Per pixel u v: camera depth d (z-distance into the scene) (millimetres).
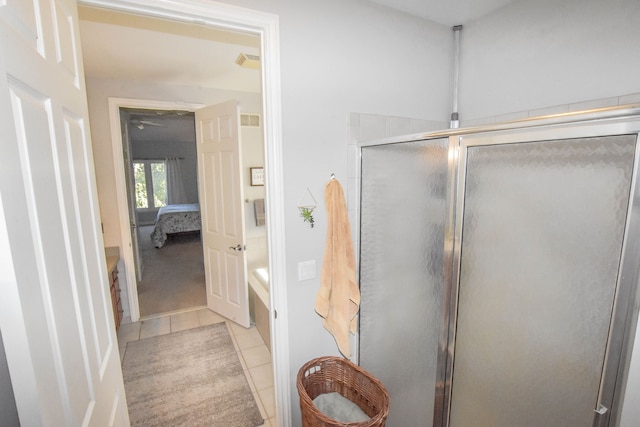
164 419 1946
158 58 2375
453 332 1247
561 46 1418
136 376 2354
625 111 723
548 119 866
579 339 884
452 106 1907
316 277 1589
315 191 1527
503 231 1045
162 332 2994
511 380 1079
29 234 549
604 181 796
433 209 1291
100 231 1067
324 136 1519
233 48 2195
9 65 526
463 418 1272
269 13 1314
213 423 1925
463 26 1834
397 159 1438
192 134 7637
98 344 939
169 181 8984
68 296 725
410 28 1705
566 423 936
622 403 804
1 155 475
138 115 4539
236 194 2902
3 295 480
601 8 1283
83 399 769
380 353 1694
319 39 1446
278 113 1389
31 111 609
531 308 995
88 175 986
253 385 2266
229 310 3195
